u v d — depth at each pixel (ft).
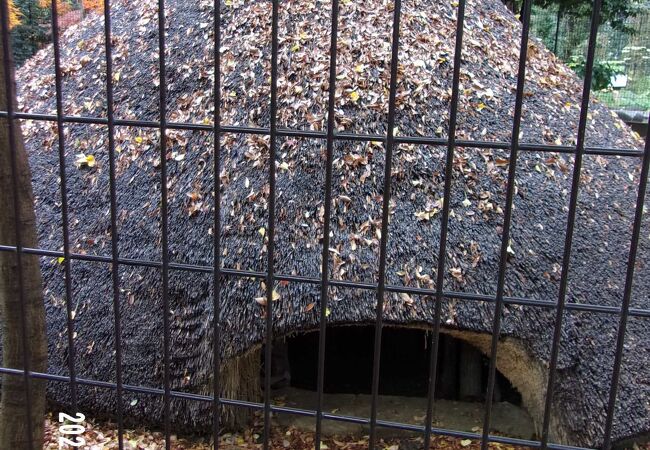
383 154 12.27
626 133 15.60
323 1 15.78
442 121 12.94
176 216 12.09
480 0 17.88
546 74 15.90
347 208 11.66
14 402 7.81
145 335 11.57
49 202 13.29
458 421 12.83
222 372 11.25
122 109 14.17
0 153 7.16
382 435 12.35
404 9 15.66
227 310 11.08
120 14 17.47
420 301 10.76
